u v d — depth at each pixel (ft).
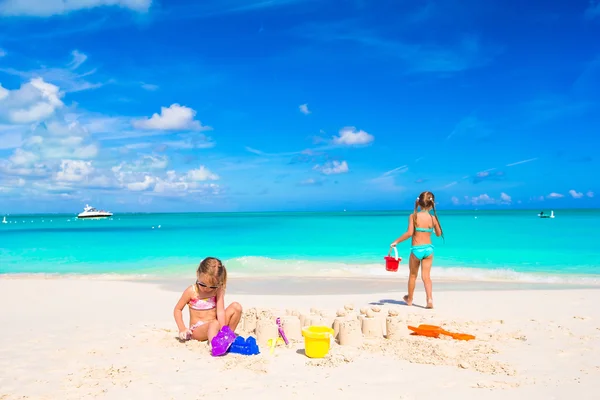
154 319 24.38
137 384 13.85
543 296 30.53
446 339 19.10
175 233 121.29
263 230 130.31
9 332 20.93
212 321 18.75
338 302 29.91
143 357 16.74
